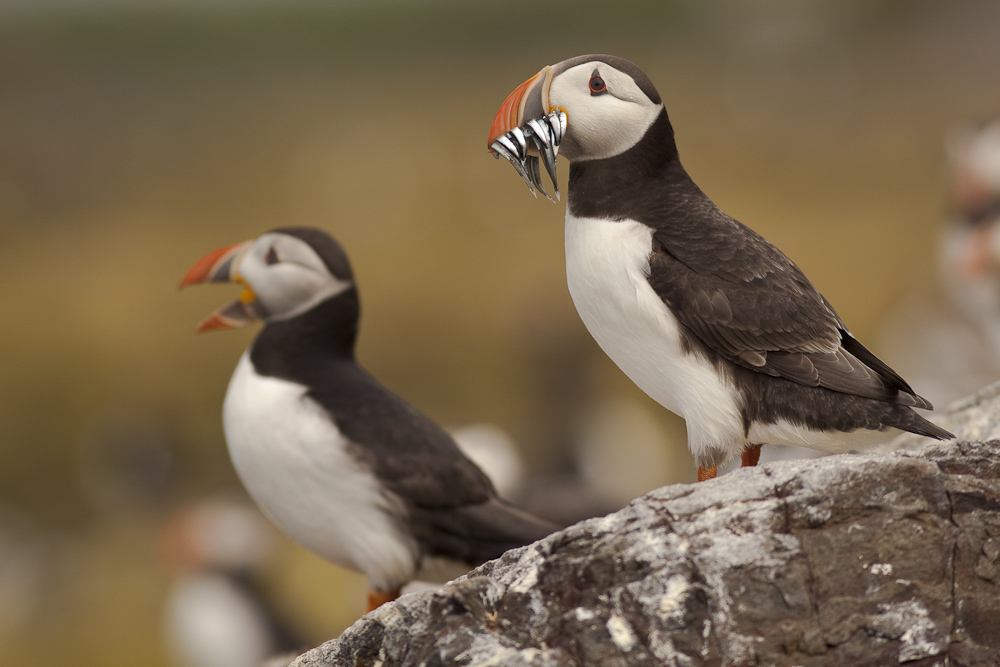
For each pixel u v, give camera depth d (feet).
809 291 15.12
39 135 135.03
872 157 105.40
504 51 197.77
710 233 15.02
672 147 15.65
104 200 110.22
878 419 14.15
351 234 94.17
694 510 10.94
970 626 10.39
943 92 126.52
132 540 54.80
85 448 60.34
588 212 15.34
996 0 162.09
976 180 42.52
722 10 193.67
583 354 47.83
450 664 10.23
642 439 47.42
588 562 10.69
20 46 201.98
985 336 42.91
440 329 73.10
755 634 10.23
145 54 205.46
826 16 169.27
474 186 104.94
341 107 153.48
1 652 45.52
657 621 10.27
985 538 10.59
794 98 128.98
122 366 70.85
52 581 50.55
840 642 10.28
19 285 86.74
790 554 10.50
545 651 10.28
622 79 14.98
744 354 14.57
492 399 62.49
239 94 169.68
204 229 99.35
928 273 67.31
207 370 70.23
